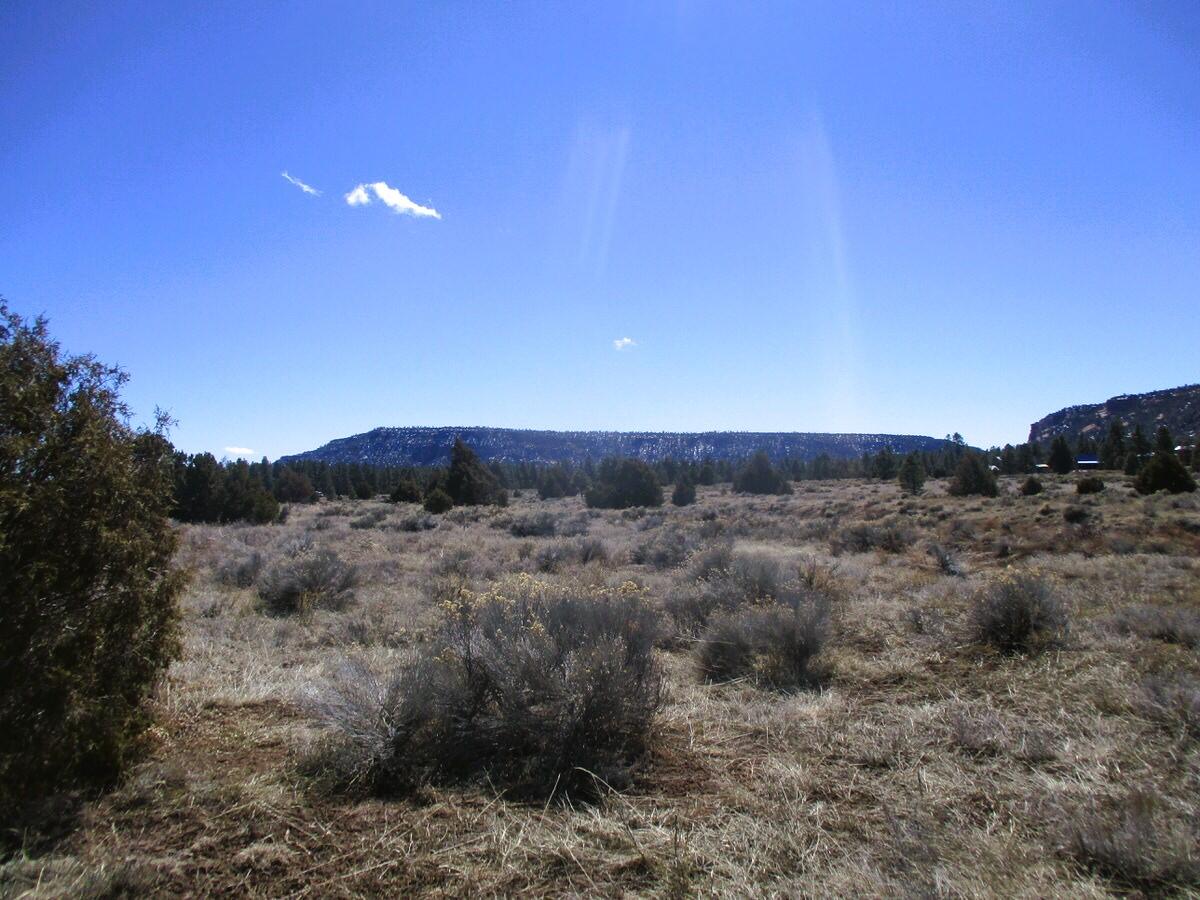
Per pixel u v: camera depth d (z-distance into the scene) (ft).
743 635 24.76
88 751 13.21
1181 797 13.58
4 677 11.99
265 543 72.28
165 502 15.53
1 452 12.23
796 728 18.04
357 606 37.55
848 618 31.48
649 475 154.51
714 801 13.94
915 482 155.84
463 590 21.06
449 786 14.69
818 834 12.50
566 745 15.48
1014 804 13.56
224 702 19.42
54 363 13.60
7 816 12.07
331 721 15.74
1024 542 65.67
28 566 12.19
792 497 167.84
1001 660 24.32
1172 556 52.85
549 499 195.31
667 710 19.45
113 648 13.73
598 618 19.03
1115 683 20.58
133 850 11.71
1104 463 226.79
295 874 11.21
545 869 11.46
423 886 10.96
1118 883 10.80
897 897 10.32
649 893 10.74
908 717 18.72
